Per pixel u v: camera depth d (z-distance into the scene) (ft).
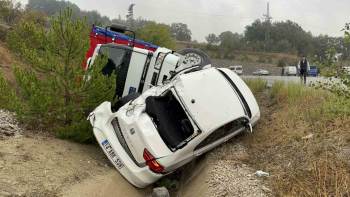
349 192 20.02
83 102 30.91
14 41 51.90
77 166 25.44
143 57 37.65
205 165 27.02
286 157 25.79
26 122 30.50
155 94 28.73
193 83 28.37
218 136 27.45
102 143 26.71
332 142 25.44
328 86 25.84
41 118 30.40
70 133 29.91
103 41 45.83
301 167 23.65
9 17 104.58
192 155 26.08
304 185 21.54
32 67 30.83
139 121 25.89
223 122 26.55
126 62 37.58
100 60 31.17
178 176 29.76
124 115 26.78
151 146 24.84
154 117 26.84
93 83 30.68
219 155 27.71
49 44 30.42
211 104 27.32
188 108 26.58
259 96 45.47
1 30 81.41
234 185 22.95
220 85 29.55
